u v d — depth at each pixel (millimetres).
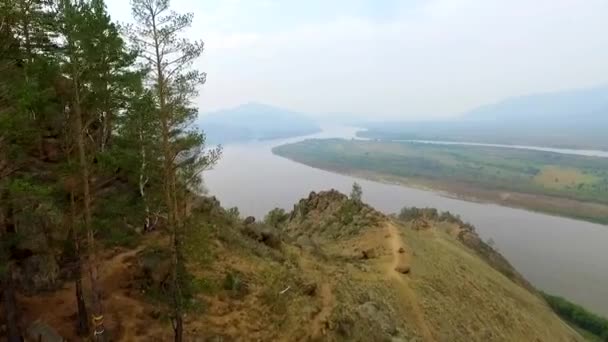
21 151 19812
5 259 18531
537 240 138000
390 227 68250
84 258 22500
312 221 76125
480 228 152625
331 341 28359
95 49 19297
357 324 31906
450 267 63188
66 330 21312
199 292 25219
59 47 20734
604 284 101188
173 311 21609
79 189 21281
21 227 22266
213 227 36031
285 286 31938
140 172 20844
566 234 145750
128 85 20969
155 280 25266
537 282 103000
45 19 19812
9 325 19078
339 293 36250
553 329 65500
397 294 45906
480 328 48281
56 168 20766
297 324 28141
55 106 19984
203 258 22297
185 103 20328
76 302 23234
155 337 22578
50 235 22984
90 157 20391
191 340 23125
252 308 27719
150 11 18984
